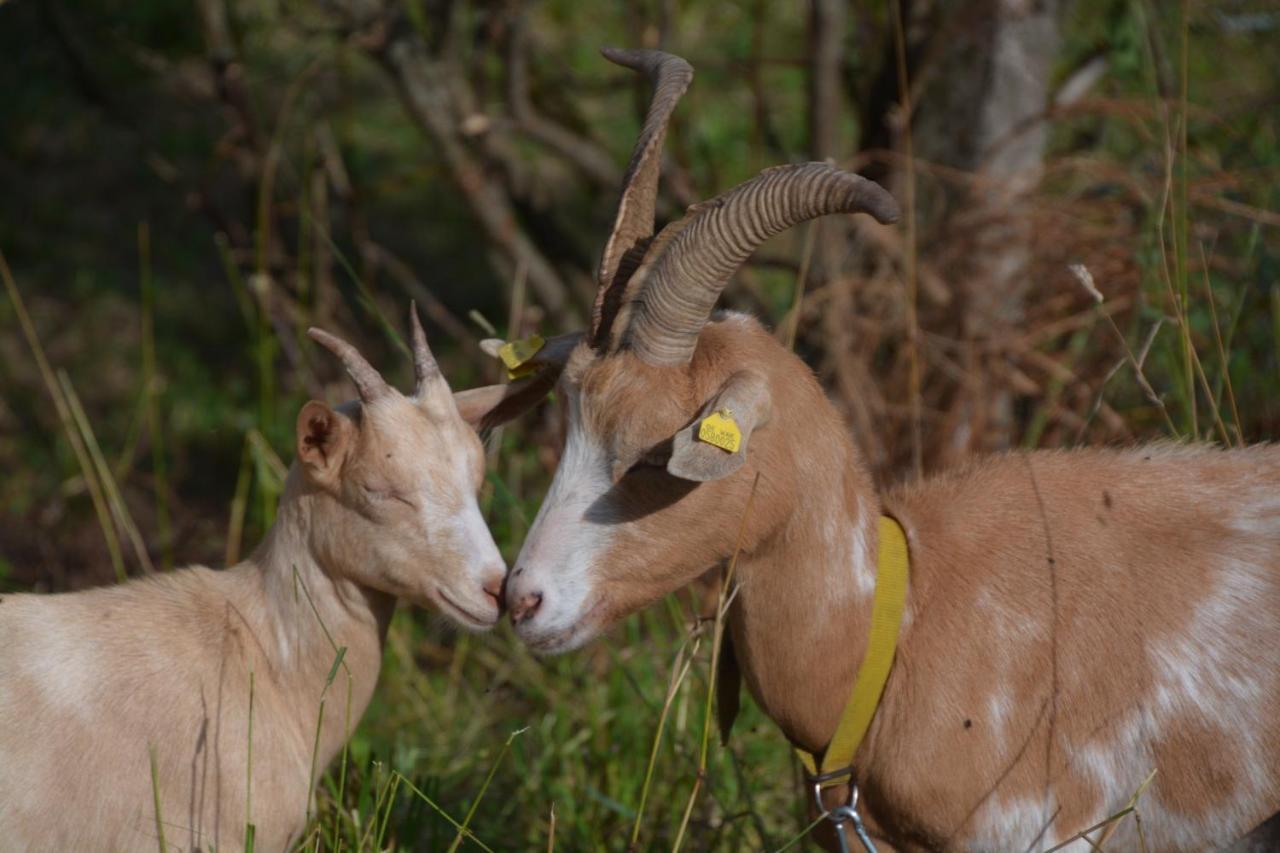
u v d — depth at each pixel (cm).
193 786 473
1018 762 462
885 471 767
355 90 1603
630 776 661
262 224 893
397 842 593
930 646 470
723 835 612
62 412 755
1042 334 795
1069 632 465
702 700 641
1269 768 454
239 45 1054
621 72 1302
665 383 449
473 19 1112
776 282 1042
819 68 889
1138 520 479
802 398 463
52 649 479
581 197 1336
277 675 497
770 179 434
